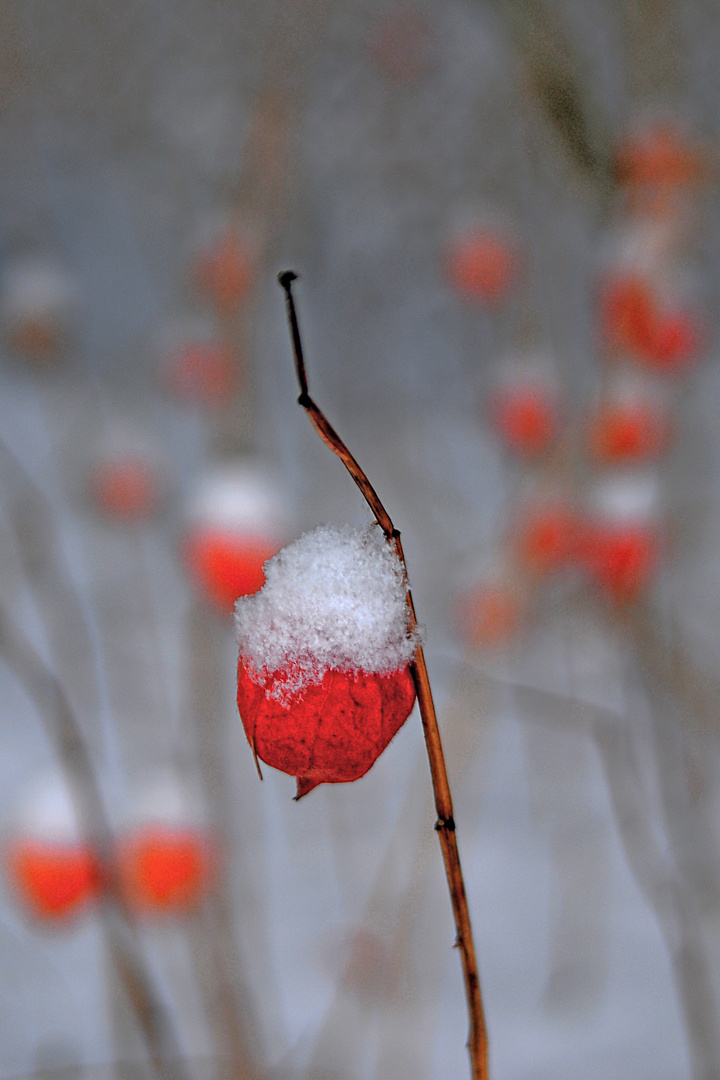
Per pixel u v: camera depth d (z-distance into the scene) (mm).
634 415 2316
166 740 2971
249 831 3109
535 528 2443
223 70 4316
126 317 5887
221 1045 2008
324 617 1596
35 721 4410
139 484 3760
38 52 4727
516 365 2883
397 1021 2443
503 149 3271
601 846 3184
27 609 4434
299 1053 2348
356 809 3412
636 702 2693
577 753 3568
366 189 4836
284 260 3590
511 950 2955
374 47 4141
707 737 2559
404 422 5215
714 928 2387
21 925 3004
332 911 2869
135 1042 2191
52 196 6035
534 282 3100
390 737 1597
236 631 1606
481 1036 1588
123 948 1907
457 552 3807
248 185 2523
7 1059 2344
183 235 4426
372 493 1593
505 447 2943
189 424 4645
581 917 2975
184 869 2053
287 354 5082
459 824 3096
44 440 6188
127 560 4586
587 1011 2697
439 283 4863
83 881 1882
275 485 2631
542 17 2074
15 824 1968
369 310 5188
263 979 2562
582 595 2605
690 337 2223
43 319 3928
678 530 2695
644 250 2092
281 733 1594
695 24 2273
